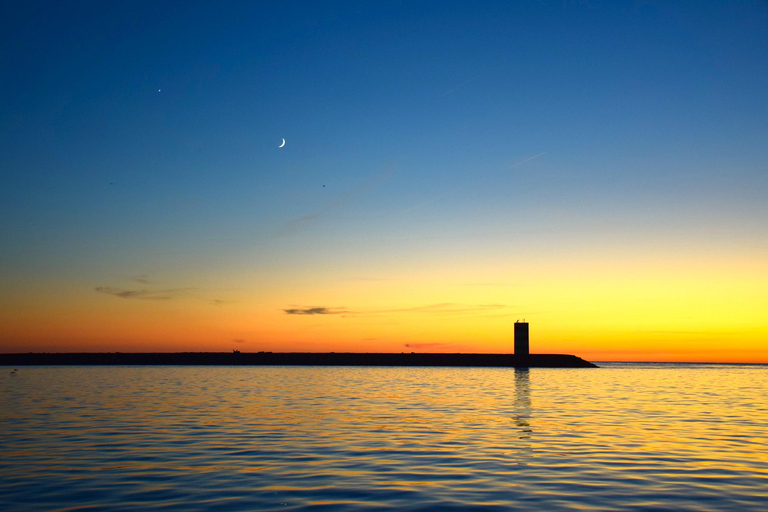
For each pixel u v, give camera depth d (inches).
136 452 863.1
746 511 556.7
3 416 1320.1
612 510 558.9
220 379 3051.2
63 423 1198.3
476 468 750.5
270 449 887.7
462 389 2301.9
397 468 750.5
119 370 4392.2
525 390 2265.0
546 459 810.8
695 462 792.3
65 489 642.2
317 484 663.1
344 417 1311.5
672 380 3334.2
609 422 1230.9
